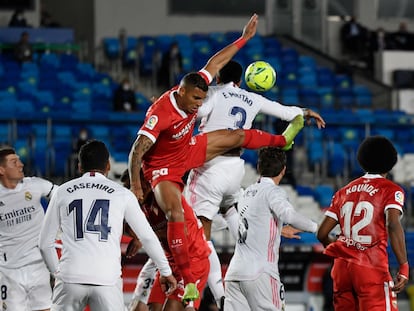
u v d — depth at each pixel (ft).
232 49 86.53
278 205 87.81
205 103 88.12
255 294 89.15
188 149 82.94
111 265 77.00
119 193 77.97
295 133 90.74
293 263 152.76
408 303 171.94
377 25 301.43
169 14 285.64
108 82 252.01
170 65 251.60
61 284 76.84
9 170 96.63
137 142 79.41
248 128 90.79
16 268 99.09
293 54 270.05
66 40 259.19
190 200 89.15
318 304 153.79
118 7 280.51
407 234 182.09
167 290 81.05
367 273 82.23
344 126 232.12
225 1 290.56
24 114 214.48
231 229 94.12
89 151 79.51
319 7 294.05
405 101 259.39
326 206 204.95
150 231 77.92
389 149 83.51
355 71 269.64
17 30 255.91
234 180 88.63
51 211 78.54
